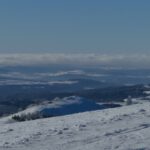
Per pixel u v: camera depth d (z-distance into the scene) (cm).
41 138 2347
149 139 1992
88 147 1912
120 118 2870
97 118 3039
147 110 3306
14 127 3102
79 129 2534
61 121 3116
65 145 2048
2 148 2150
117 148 1830
